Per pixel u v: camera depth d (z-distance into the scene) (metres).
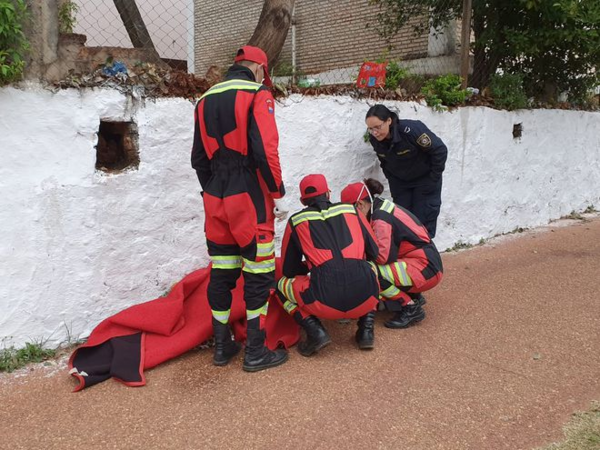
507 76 6.41
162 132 3.81
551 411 2.87
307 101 4.59
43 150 3.32
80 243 3.52
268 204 3.22
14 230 3.26
